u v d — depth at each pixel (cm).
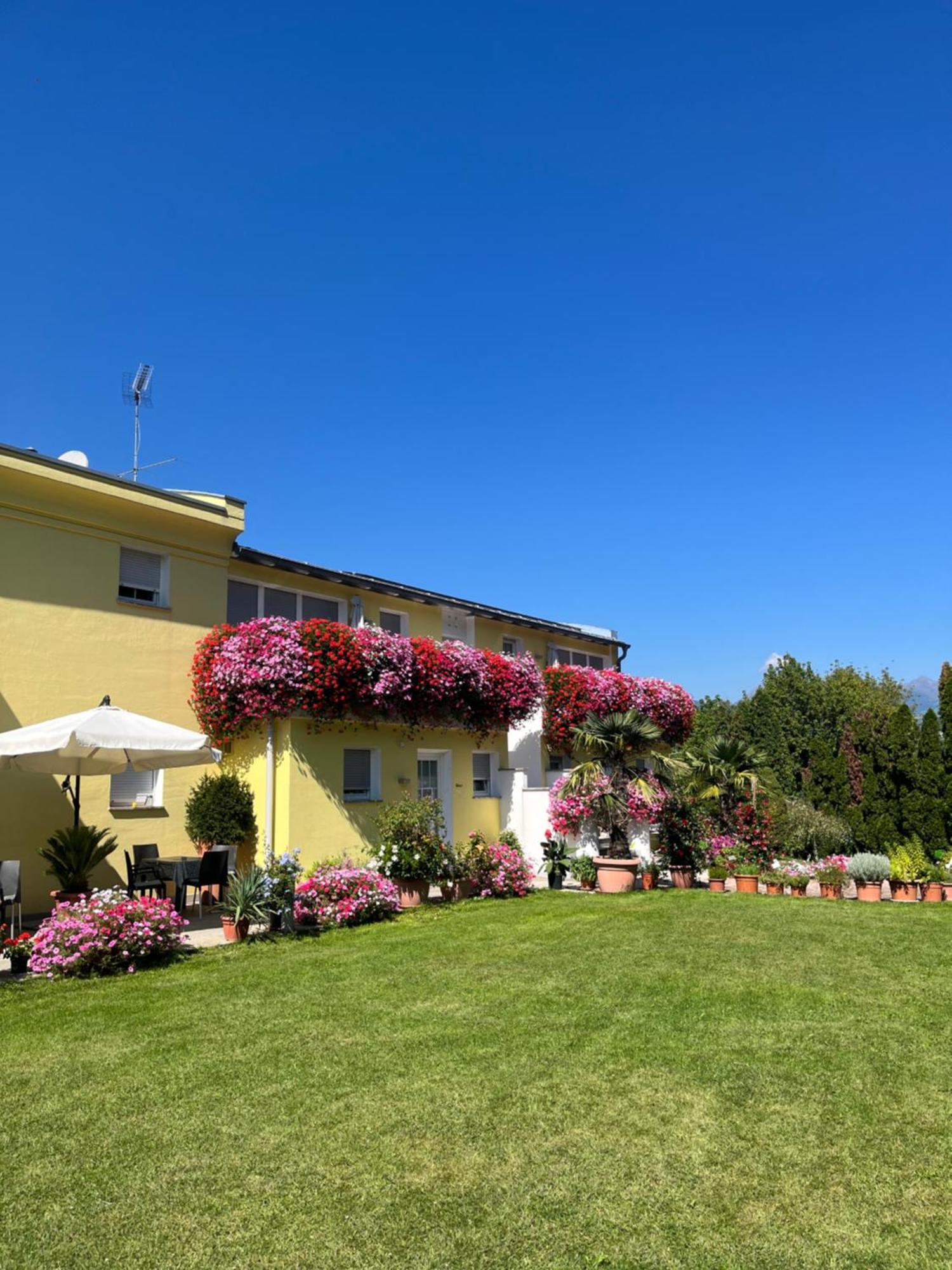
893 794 1973
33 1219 370
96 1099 509
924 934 1046
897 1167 416
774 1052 586
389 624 1884
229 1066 564
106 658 1289
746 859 1664
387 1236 353
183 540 1417
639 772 1698
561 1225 362
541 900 1384
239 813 1371
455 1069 553
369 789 1561
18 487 1196
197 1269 332
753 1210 374
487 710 1786
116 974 845
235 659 1346
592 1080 533
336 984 792
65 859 1112
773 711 2830
